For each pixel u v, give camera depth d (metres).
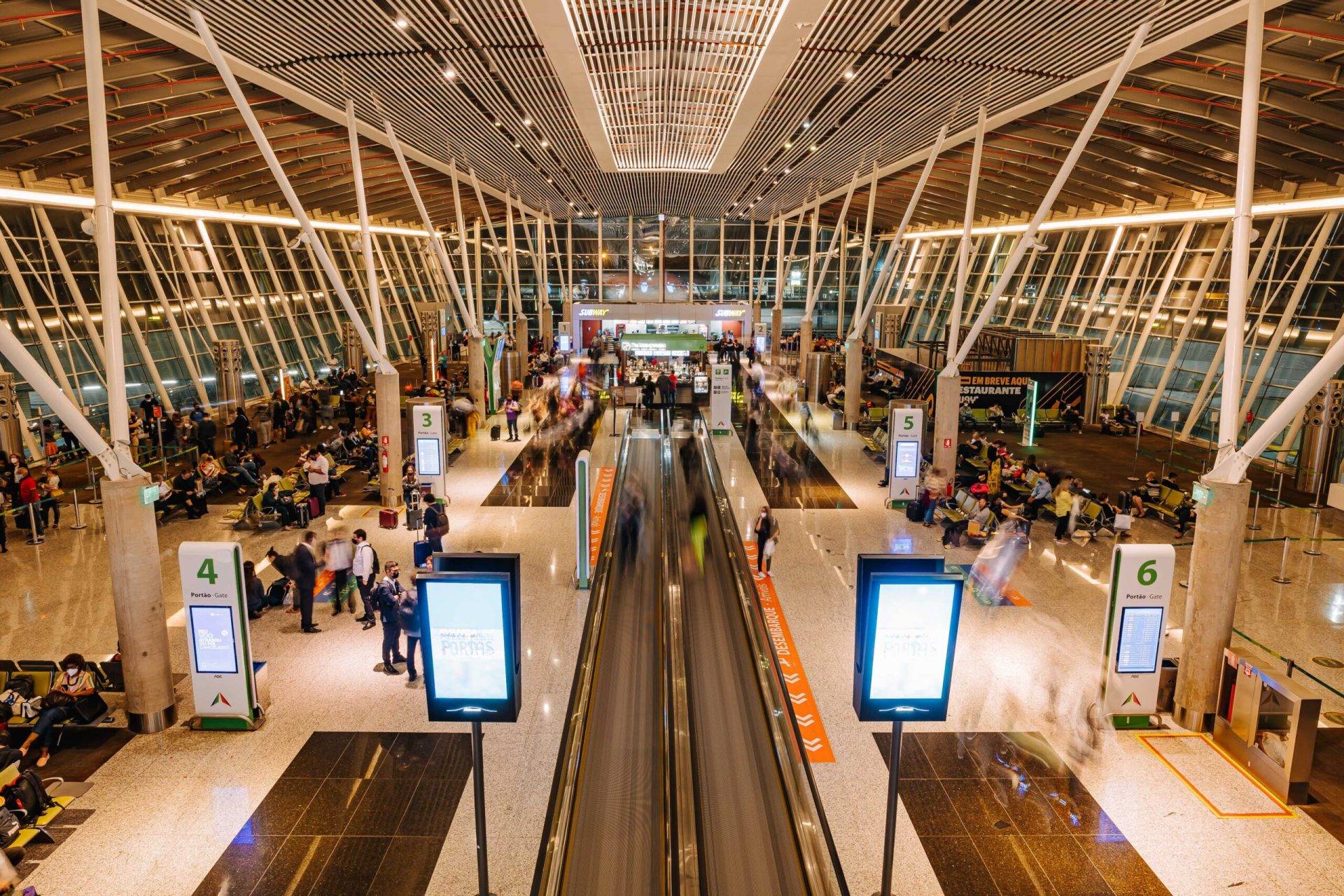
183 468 25.06
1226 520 10.16
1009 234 48.19
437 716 7.01
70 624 13.69
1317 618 14.16
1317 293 25.86
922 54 18.81
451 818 8.73
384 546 17.56
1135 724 10.62
